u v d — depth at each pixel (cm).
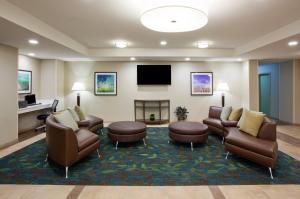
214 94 698
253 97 659
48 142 311
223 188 243
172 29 281
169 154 362
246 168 300
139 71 680
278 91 741
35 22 325
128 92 691
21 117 538
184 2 214
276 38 396
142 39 469
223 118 463
